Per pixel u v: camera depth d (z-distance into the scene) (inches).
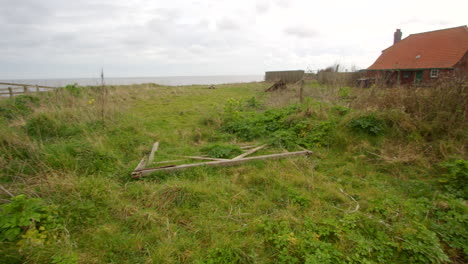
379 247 95.1
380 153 187.9
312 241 95.7
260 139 234.8
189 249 96.2
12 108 292.8
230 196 135.1
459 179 141.7
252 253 92.2
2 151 162.4
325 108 266.7
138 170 156.9
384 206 123.0
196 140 242.8
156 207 124.0
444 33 693.9
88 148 176.4
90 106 289.1
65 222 104.1
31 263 81.4
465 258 92.0
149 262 88.0
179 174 159.9
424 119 206.4
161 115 345.4
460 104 199.8
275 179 150.8
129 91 568.1
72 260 83.6
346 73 494.9
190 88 750.5
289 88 548.4
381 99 247.1
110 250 93.7
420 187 144.9
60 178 136.6
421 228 102.9
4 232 89.2
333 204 129.6
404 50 758.5
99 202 121.5
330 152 199.9
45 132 221.6
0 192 121.8
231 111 305.9
